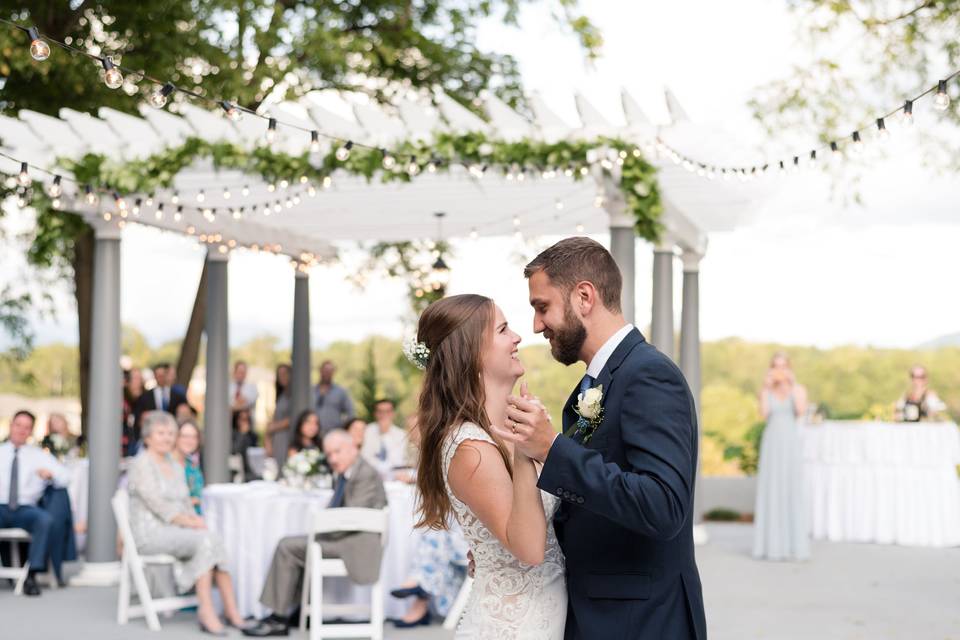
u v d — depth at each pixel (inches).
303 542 249.6
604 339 96.3
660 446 88.0
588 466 86.1
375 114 284.0
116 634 248.4
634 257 297.4
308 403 456.8
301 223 390.0
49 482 312.0
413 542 264.7
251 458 460.1
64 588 310.5
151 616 254.7
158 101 151.8
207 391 405.1
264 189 315.0
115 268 329.1
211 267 407.2
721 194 336.5
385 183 285.3
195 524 259.8
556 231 415.2
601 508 85.8
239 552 265.0
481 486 97.6
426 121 283.4
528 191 316.8
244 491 272.5
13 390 979.9
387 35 514.9
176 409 417.1
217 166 289.7
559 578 102.3
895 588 297.4
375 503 251.6
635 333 96.1
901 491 388.2
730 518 467.8
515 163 279.9
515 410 89.0
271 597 248.7
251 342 1075.9
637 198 278.1
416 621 256.7
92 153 301.9
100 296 326.3
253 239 404.8
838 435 401.4
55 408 982.4
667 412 89.4
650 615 92.4
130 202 312.5
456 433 100.2
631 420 90.0
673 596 93.0
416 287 567.8
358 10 519.2
